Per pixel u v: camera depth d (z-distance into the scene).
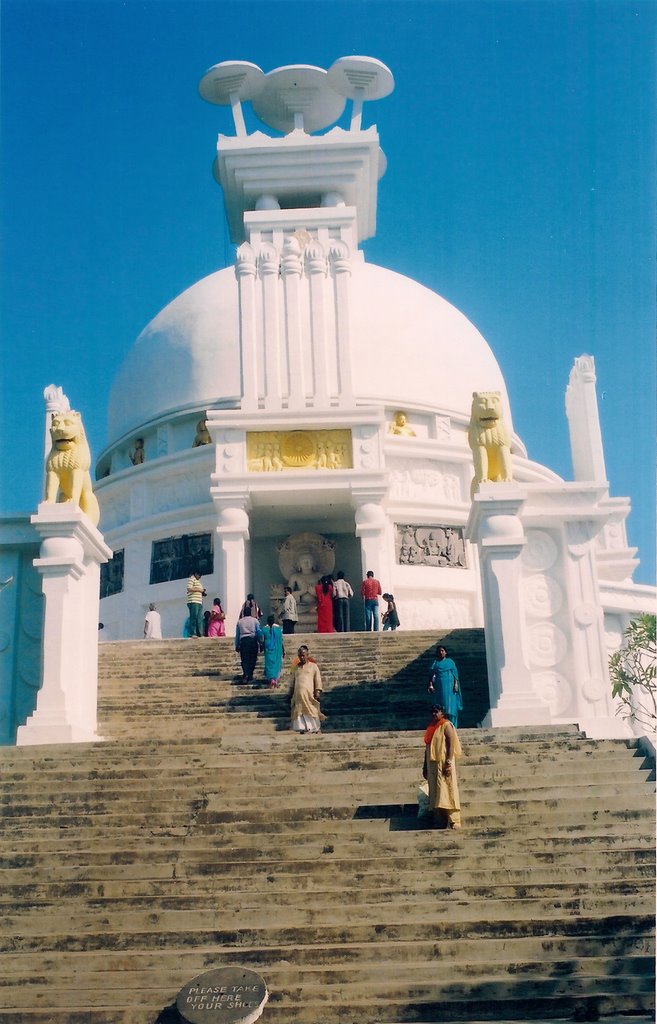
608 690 23.64
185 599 36.72
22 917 13.32
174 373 43.28
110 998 11.90
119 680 23.59
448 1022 11.35
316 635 25.39
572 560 24.41
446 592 36.69
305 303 37.41
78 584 21.34
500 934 12.77
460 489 39.28
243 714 21.55
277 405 34.47
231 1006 11.26
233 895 13.53
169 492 39.44
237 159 41.34
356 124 42.09
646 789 15.72
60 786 16.48
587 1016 11.36
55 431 22.17
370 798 15.84
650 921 12.77
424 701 22.05
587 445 41.84
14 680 22.27
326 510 34.69
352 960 12.38
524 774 16.45
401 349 42.41
